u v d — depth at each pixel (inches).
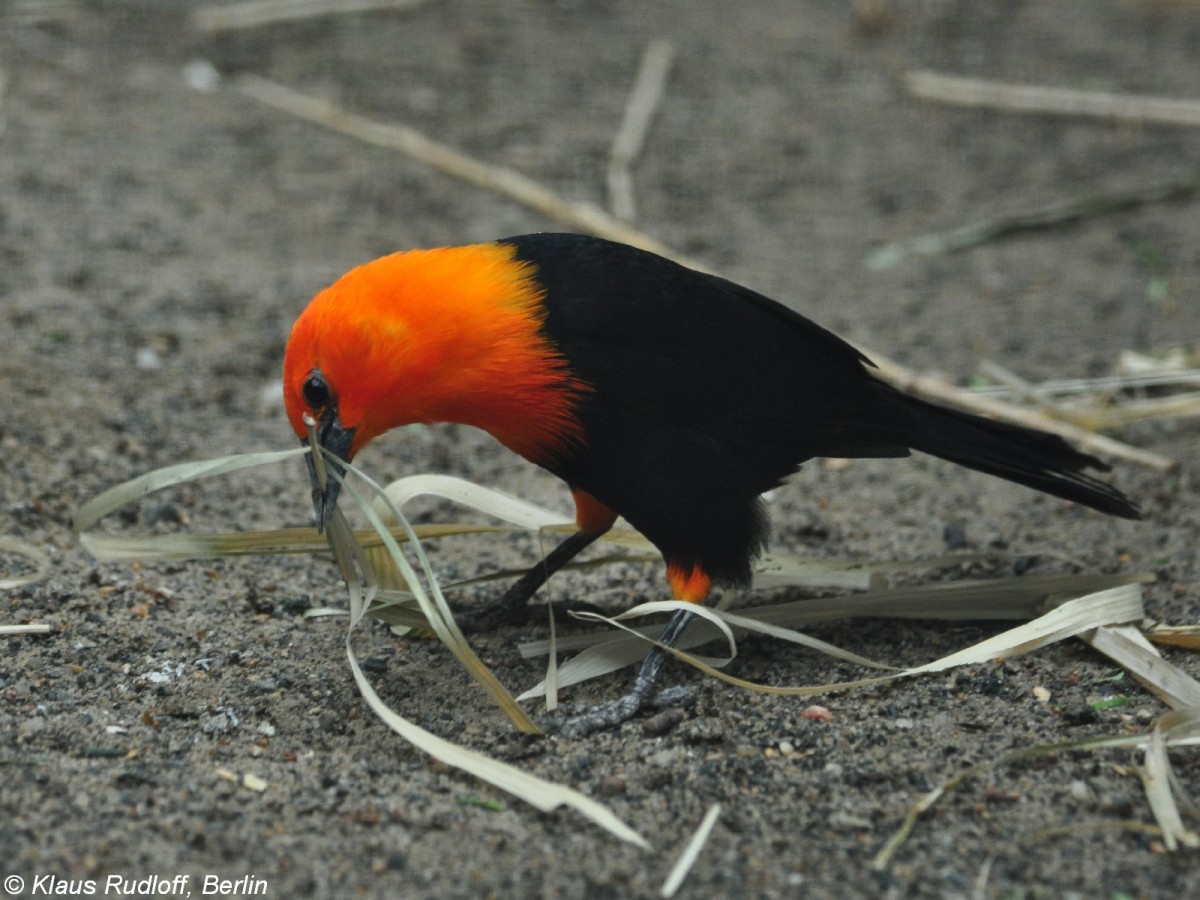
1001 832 281.1
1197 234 707.4
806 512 477.7
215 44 902.4
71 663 347.3
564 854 274.5
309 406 333.4
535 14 984.3
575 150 789.2
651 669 339.9
